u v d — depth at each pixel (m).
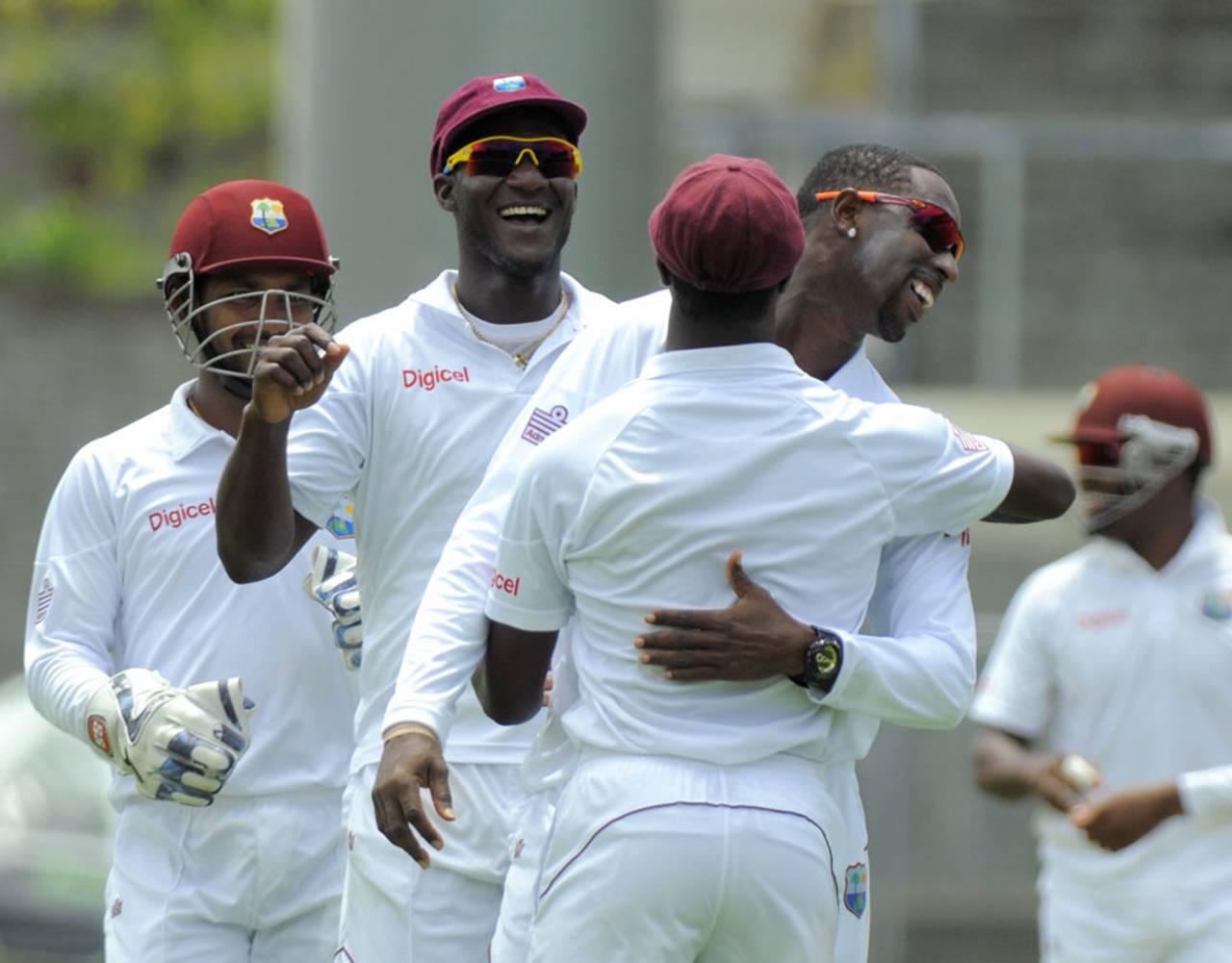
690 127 27.80
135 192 55.62
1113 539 20.08
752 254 10.92
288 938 14.89
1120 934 19.38
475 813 13.77
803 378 11.30
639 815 10.94
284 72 55.09
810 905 11.16
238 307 14.18
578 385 12.64
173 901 14.55
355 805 14.06
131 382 45.00
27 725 26.81
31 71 55.12
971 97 38.75
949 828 28.34
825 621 11.30
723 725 11.12
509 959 12.21
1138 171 35.59
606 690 11.27
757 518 11.05
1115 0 38.66
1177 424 19.73
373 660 14.12
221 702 13.67
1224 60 38.62
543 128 13.81
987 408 30.53
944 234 12.55
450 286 14.30
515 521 11.42
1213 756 19.52
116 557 14.78
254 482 12.01
